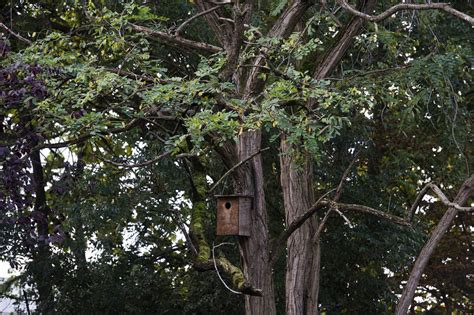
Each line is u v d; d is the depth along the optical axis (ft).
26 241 36.99
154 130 52.24
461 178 68.18
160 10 57.11
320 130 38.40
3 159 34.94
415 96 52.65
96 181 63.31
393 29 61.00
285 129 37.63
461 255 84.12
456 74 61.05
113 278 69.10
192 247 39.60
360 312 70.38
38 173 64.23
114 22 38.14
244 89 41.57
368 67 53.62
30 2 55.98
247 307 44.52
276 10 46.93
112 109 37.91
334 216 68.44
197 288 68.39
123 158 63.82
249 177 42.98
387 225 68.13
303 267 51.93
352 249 68.74
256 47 39.86
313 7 56.34
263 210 43.45
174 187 65.36
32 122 36.70
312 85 38.24
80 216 64.85
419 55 65.36
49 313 68.74
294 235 52.29
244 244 43.45
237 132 36.70
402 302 57.11
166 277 71.10
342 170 67.36
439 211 83.41
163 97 35.68
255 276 43.50
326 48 52.26
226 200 42.68
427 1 50.72
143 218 66.85
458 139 61.87
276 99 36.11
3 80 35.04
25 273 68.80
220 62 37.04
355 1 52.95
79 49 41.93
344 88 51.60
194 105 37.19
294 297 51.85
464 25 63.31
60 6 54.80
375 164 73.26
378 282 69.62
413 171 74.49
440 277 84.43
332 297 69.82
